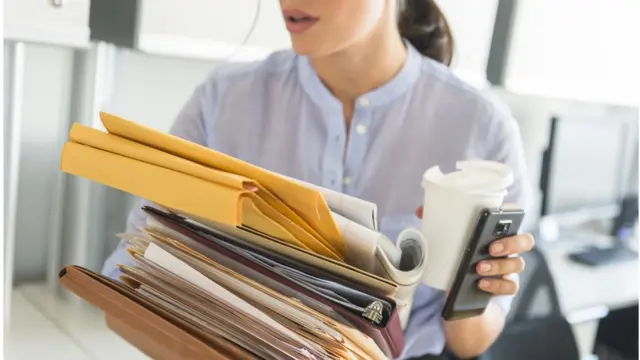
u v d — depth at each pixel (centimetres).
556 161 163
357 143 78
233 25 83
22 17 69
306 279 49
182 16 82
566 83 116
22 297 92
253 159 81
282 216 47
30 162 92
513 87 109
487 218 55
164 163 47
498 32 105
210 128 82
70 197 94
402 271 53
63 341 82
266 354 48
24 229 94
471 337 80
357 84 77
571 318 140
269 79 82
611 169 186
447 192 55
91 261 94
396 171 79
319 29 69
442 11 92
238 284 50
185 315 52
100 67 87
